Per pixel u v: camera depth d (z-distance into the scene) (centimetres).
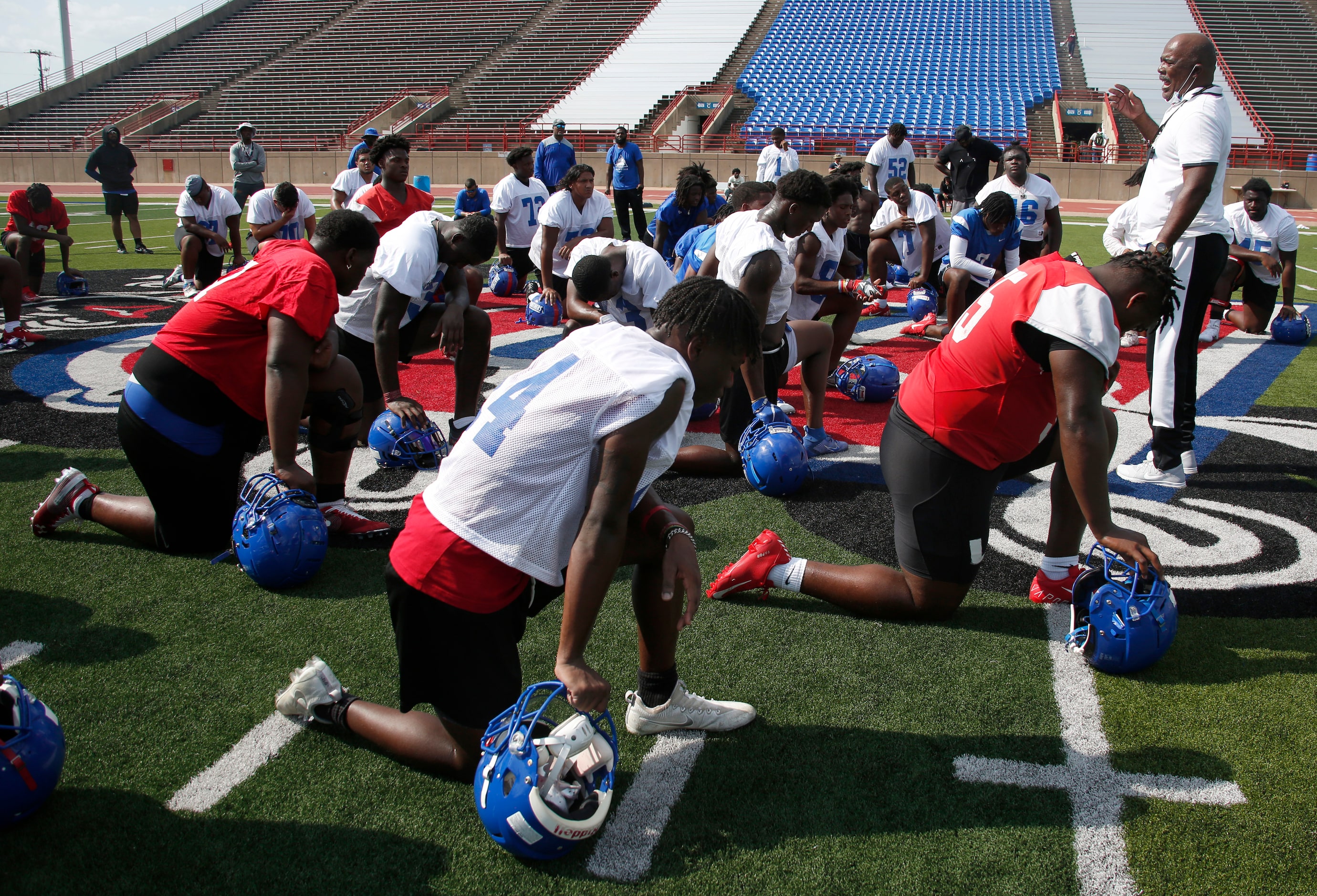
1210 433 533
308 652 288
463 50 3275
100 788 227
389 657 286
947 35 3067
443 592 205
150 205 2136
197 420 323
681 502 423
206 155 2689
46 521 364
